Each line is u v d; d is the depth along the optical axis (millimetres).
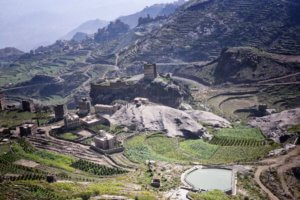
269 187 182375
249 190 175125
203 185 176125
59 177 191375
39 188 157125
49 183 170625
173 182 175875
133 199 146625
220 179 184250
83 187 166875
